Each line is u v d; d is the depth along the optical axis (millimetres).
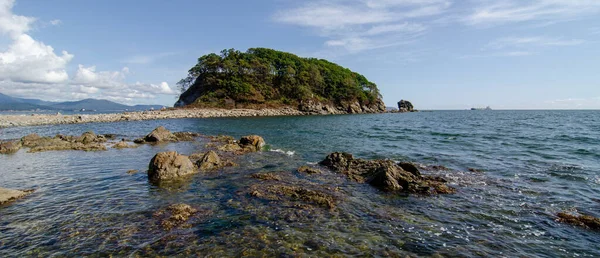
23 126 44875
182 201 9945
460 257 6496
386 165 13109
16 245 6875
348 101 127438
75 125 47969
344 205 9602
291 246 6844
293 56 135625
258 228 7773
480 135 31359
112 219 8359
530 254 6703
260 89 105938
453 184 12320
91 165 16141
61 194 10773
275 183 12273
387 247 6863
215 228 7762
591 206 9680
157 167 13172
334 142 26422
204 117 76500
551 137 28594
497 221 8469
